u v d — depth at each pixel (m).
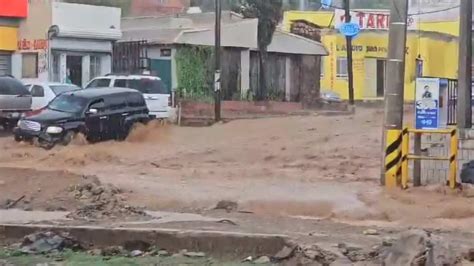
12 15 98.56
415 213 35.16
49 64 97.62
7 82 71.69
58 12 98.19
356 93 143.25
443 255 26.80
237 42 107.69
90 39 101.88
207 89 103.69
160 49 102.88
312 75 121.75
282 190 41.16
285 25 146.88
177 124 80.81
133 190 40.97
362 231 31.92
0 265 28.16
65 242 31.22
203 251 30.39
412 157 40.84
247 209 36.88
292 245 29.31
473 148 41.81
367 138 67.00
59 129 61.72
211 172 48.91
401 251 27.00
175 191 40.84
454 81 51.03
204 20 117.94
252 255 29.78
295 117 91.81
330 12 151.12
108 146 62.16
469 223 33.72
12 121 71.62
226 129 76.56
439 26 145.75
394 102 41.06
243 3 116.25
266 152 59.53
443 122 49.38
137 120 67.44
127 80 78.31
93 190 39.06
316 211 36.06
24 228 32.38
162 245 30.86
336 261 27.41
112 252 30.53
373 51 145.00
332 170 50.09
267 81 115.56
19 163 51.97
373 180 44.88
